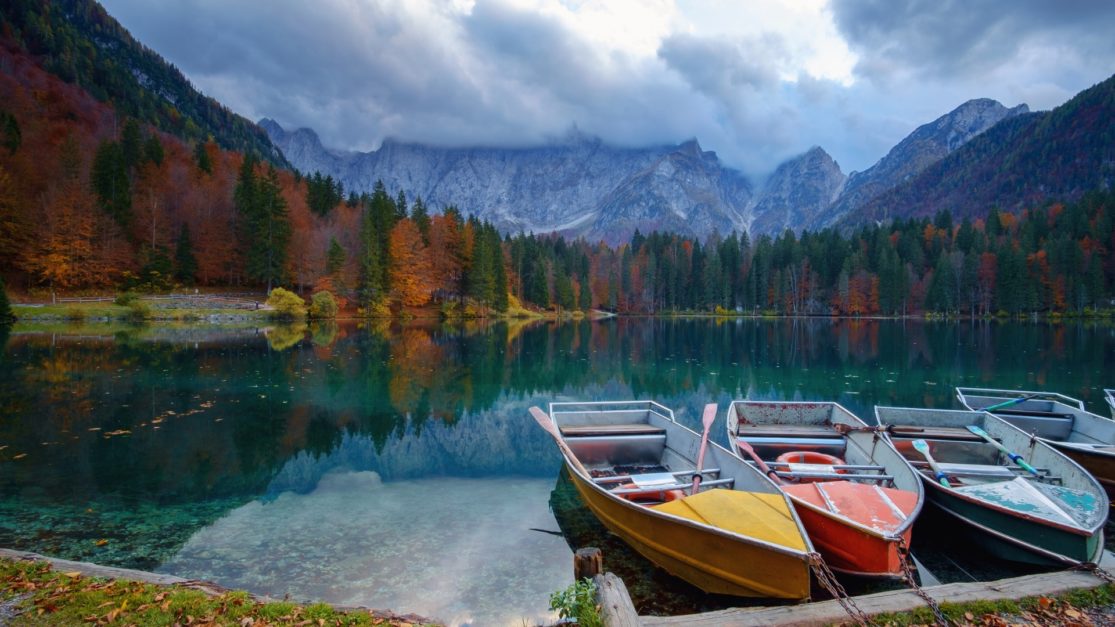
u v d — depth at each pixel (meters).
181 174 82.19
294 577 6.70
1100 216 94.62
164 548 7.51
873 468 8.91
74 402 16.81
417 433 14.50
